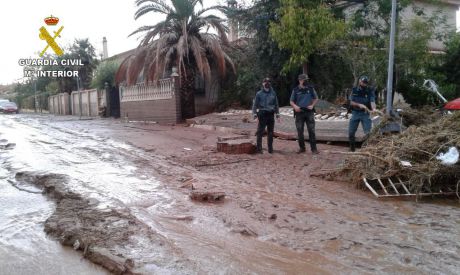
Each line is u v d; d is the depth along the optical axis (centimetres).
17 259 404
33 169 815
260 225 481
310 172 759
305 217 507
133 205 564
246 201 578
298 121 965
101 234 445
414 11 1736
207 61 1898
